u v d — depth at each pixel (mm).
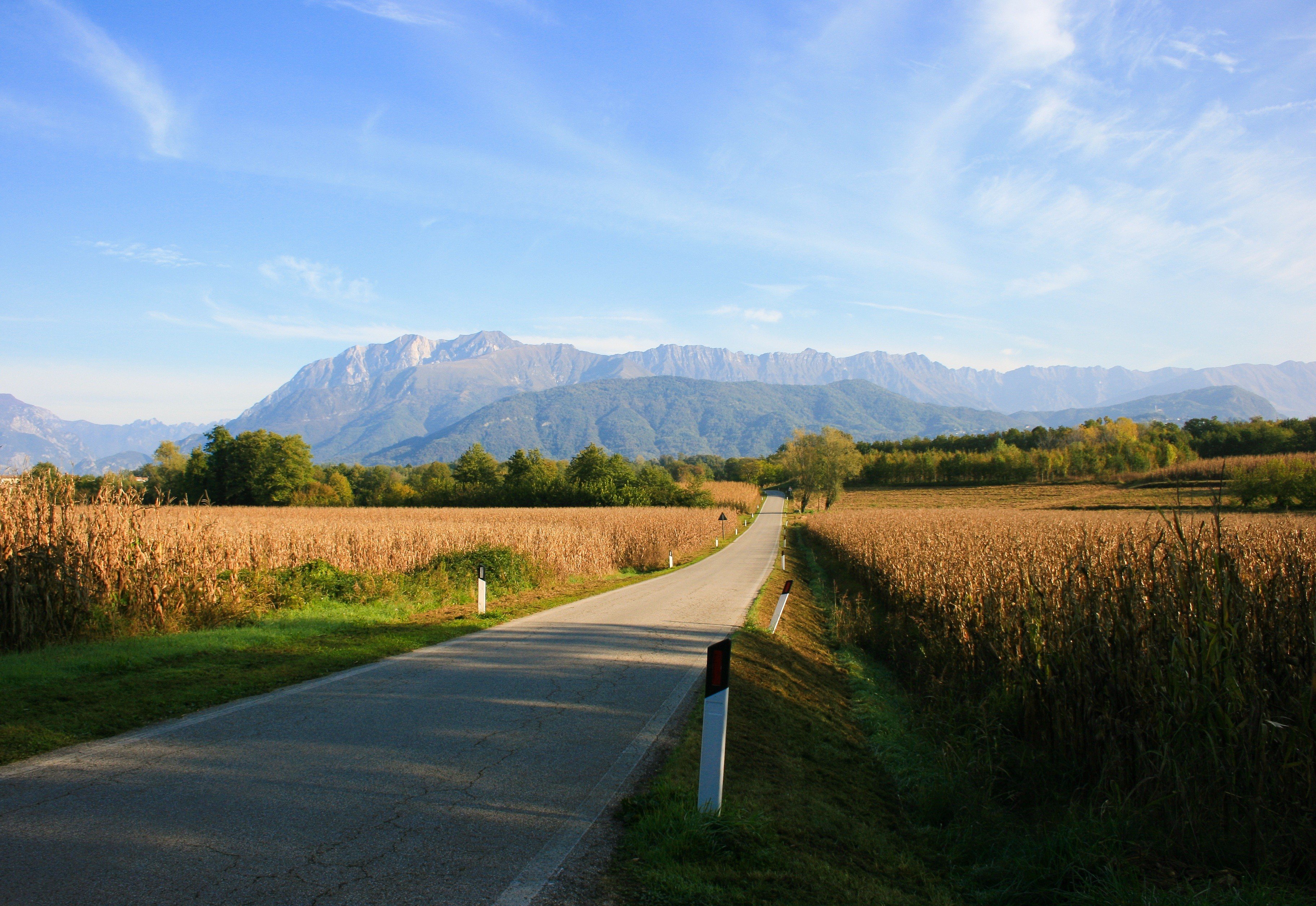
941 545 19906
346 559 17312
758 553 41031
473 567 17859
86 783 4633
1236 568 6406
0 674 7238
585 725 6613
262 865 3611
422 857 3801
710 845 4176
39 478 11164
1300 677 5727
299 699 7070
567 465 95625
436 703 7141
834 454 94250
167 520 12625
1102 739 6641
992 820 6277
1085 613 7367
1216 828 5379
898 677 13523
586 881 3645
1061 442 130125
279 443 79625
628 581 23516
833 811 5621
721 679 4660
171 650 8992
